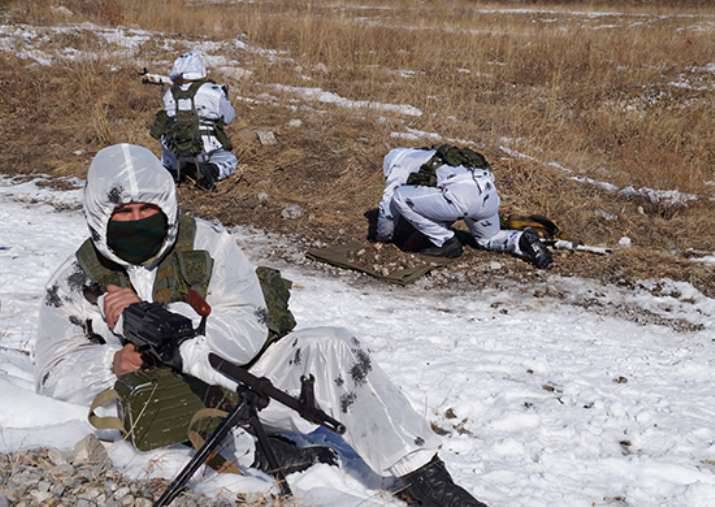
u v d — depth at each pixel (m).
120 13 17.17
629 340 6.08
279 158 9.81
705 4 27.59
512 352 5.57
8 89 12.08
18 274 6.54
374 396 3.01
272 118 11.06
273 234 8.23
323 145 10.14
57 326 3.15
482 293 7.00
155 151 10.45
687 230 8.46
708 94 13.45
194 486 2.91
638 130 11.30
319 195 9.09
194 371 2.83
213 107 9.12
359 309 6.39
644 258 7.73
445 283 7.18
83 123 11.22
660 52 16.12
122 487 2.86
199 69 9.27
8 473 2.86
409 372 5.05
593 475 3.96
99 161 2.94
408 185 7.55
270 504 2.86
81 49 14.45
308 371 3.07
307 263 7.54
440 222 7.52
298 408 2.71
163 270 3.04
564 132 11.20
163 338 2.80
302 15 19.62
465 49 16.08
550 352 5.64
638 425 4.53
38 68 12.98
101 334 3.12
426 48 15.90
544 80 14.31
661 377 5.32
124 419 3.00
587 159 10.24
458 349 5.58
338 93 12.84
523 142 10.46
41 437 3.09
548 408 4.66
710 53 16.14
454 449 4.15
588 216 8.59
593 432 4.41
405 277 7.13
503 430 4.41
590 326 6.34
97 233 2.96
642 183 9.51
